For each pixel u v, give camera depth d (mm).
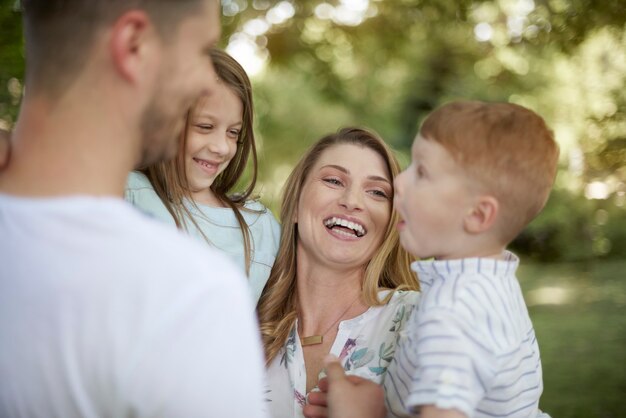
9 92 4090
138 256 1036
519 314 1497
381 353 1909
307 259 2076
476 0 7242
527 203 1452
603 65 8312
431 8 7598
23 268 1046
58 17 1079
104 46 1082
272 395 1964
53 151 1090
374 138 2082
